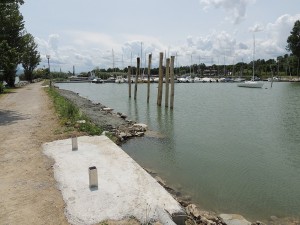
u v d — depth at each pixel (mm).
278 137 18484
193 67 133500
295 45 97750
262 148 15828
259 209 8883
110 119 23359
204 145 16250
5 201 6574
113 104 37531
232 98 45625
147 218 5902
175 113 28719
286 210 8875
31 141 11812
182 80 102000
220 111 30328
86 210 6168
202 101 40656
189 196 9523
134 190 7168
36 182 7609
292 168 12617
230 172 12016
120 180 7762
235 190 10203
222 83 100438
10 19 27641
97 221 5770
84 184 7480
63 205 6383
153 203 6523
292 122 23953
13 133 13367
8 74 48156
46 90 42094
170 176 11375
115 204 6445
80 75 129875
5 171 8430
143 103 38625
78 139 12172
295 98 45656
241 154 14625
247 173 11938
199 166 12688
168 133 19094
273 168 12602
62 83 99875
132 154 14195
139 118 25641
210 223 7191
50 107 22484
